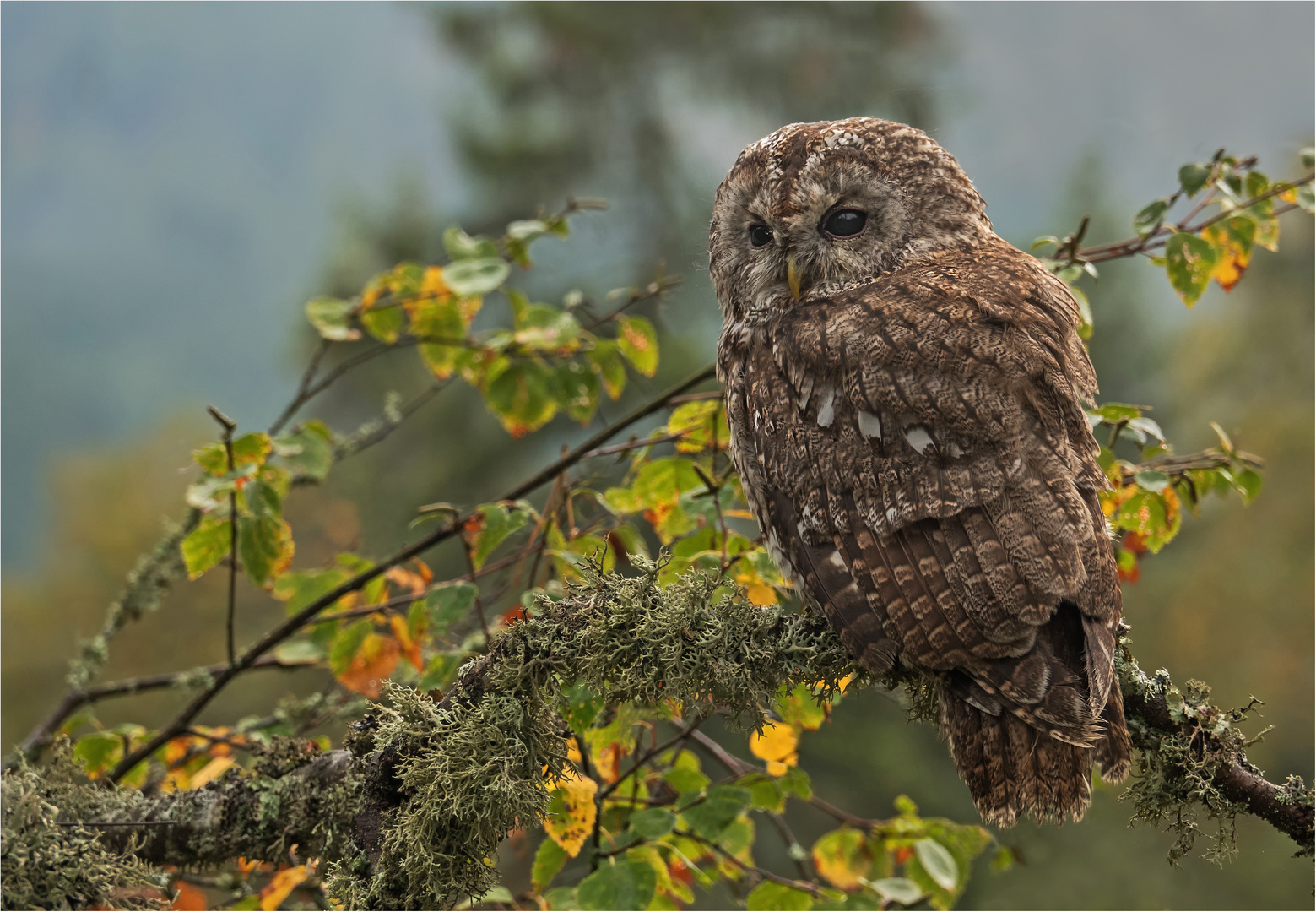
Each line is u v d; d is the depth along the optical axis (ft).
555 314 32.32
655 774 28.81
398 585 33.99
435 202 100.53
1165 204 27.66
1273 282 127.03
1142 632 129.49
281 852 21.81
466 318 33.96
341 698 32.78
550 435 90.84
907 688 21.75
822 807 30.78
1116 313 117.29
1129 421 26.40
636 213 98.63
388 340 34.04
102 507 146.30
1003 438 19.26
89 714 32.45
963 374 19.80
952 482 19.19
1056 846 83.30
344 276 95.45
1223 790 18.69
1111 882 83.30
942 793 85.30
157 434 157.79
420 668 28.63
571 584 20.58
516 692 19.75
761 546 25.62
